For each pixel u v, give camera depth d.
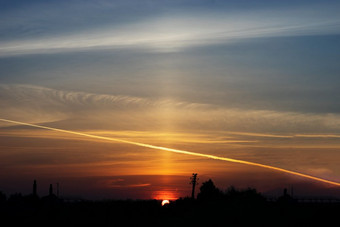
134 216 61.41
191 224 52.69
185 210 62.22
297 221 52.44
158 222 55.47
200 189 74.12
